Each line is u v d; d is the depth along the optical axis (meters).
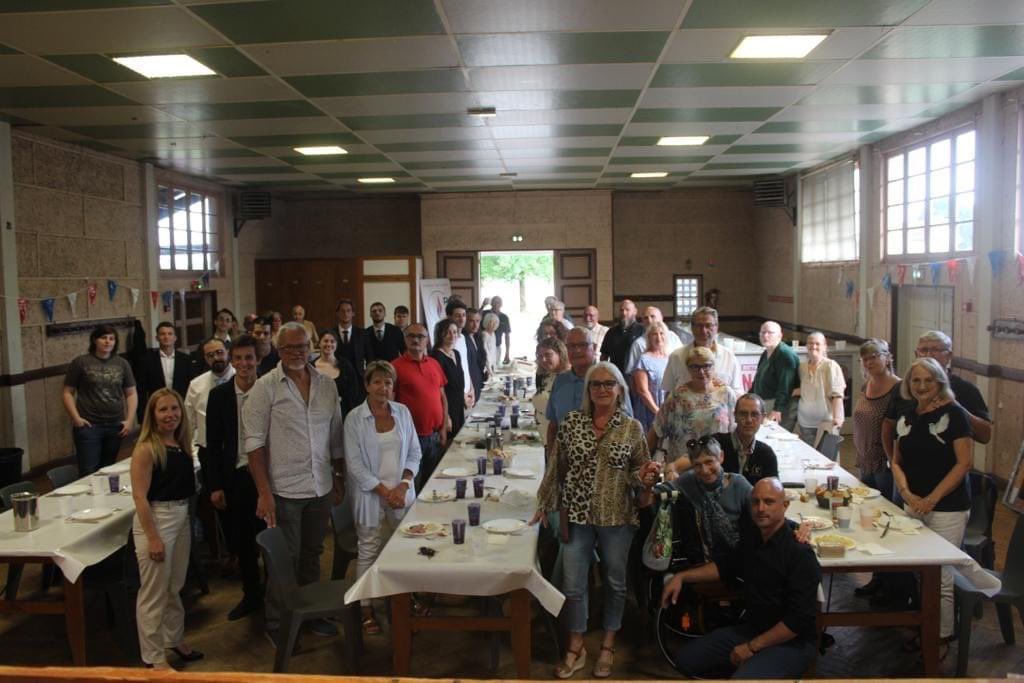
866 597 4.68
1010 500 6.34
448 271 14.70
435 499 4.33
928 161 8.43
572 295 14.64
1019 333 6.73
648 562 3.86
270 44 5.13
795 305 12.80
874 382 4.77
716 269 15.41
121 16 4.55
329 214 15.49
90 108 6.87
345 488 4.61
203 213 12.03
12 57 5.34
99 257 9.09
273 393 4.18
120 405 6.75
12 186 7.61
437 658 4.07
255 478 4.14
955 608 3.88
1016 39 5.29
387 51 5.35
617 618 3.87
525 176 12.34
